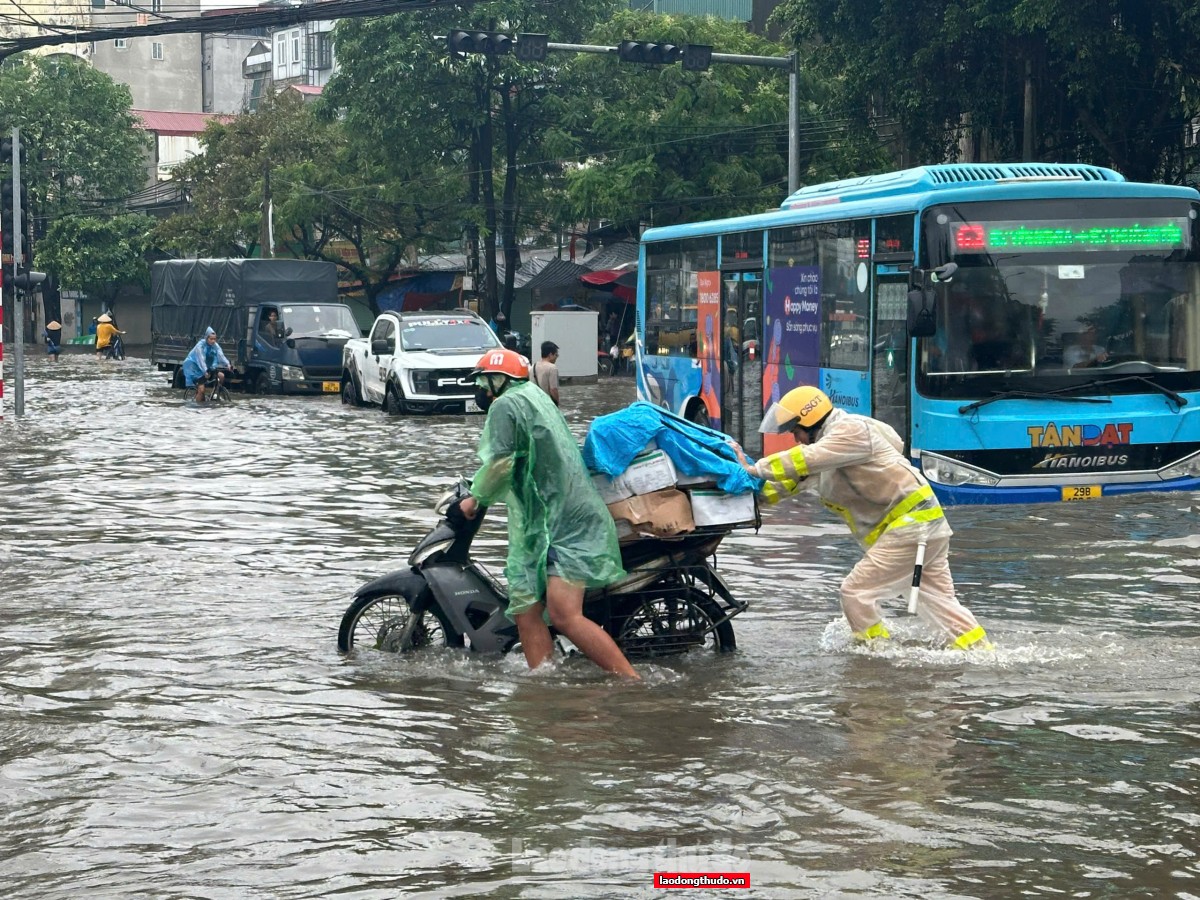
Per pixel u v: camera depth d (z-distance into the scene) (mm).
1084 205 13719
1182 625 9266
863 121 32250
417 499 16250
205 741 6848
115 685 7945
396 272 59469
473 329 31250
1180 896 4867
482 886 5012
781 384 16969
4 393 37250
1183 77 26125
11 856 5355
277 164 59531
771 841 5422
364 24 46750
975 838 5438
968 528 13328
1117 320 13758
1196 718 7094
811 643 8883
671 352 20500
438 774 6305
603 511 8078
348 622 8672
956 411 13500
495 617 8516
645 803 5879
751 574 11359
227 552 12562
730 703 7457
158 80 94125
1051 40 26359
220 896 4938
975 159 31594
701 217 43500
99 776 6320
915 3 28297
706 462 8328
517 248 51250
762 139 43281
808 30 30016
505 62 45969
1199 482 13953
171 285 41812
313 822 5699
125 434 25047
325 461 20562
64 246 69375
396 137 47750
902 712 7238
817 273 15992
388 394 30547
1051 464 13625
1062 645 8711
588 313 43969
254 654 8688
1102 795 5930
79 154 70938
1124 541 12500
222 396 33531
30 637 9195
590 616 8406
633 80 44250
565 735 6895
